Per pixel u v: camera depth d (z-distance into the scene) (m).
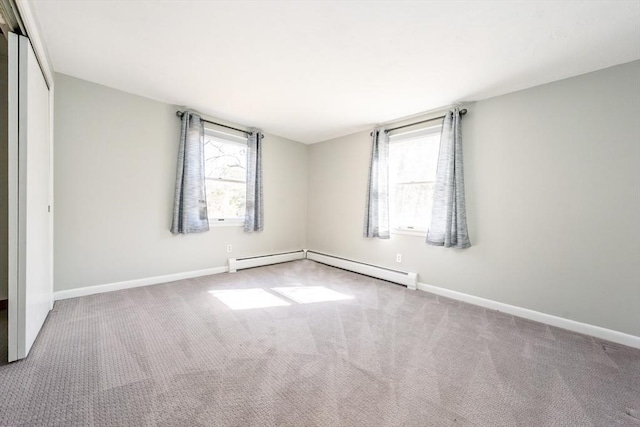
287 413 1.25
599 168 2.20
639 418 1.29
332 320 2.34
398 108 3.20
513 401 1.38
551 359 1.80
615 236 2.13
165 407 1.27
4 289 2.31
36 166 1.82
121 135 2.90
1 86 2.29
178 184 3.25
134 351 1.74
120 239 2.93
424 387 1.47
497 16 1.66
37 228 1.85
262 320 2.29
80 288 2.69
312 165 5.01
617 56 2.03
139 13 1.71
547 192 2.45
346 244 4.35
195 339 1.93
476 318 2.47
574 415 1.30
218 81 2.65
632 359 1.83
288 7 1.63
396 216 3.68
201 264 3.62
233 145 3.96
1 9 1.38
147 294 2.83
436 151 3.30
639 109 2.03
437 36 1.88
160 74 2.53
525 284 2.55
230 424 1.18
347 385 1.47
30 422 1.16
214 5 1.63
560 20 1.67
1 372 1.48
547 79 2.40
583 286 2.26
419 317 2.45
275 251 4.59
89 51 2.16
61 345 1.78
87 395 1.33
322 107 3.25
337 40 1.95
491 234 2.77
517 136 2.62
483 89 2.64
